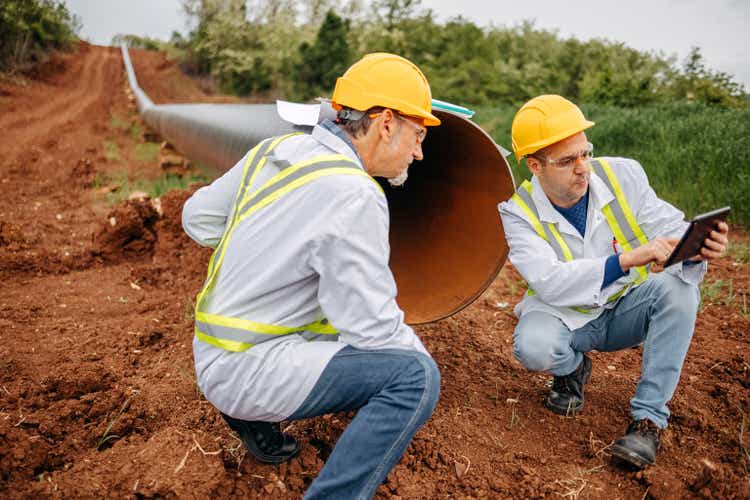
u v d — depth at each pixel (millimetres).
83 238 5688
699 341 3381
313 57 24547
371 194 1696
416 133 1928
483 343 3436
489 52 26125
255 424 2174
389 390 1800
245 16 34094
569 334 2557
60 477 2117
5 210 6750
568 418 2699
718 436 2537
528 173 8086
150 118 14602
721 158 6270
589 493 2201
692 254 2135
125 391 2803
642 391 2383
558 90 24719
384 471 1816
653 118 8664
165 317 3795
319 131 1889
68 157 10945
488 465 2377
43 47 32688
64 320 3695
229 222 1938
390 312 1747
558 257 2459
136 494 2025
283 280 1747
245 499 2145
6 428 2340
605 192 2428
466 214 2936
